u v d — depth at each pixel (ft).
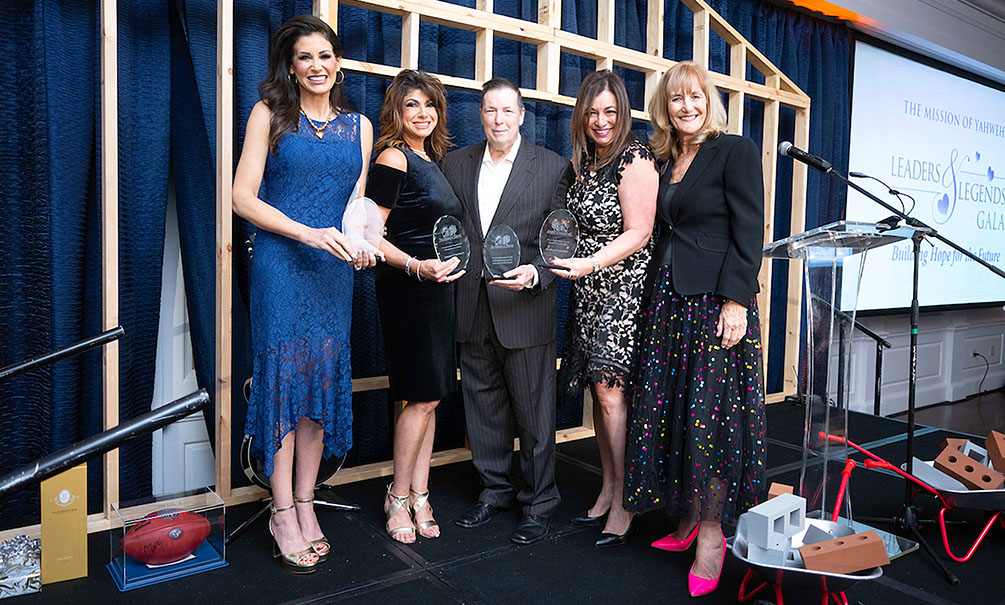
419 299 7.29
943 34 18.33
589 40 11.26
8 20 7.64
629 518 7.68
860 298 17.12
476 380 8.20
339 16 9.86
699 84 6.66
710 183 6.57
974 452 8.50
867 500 9.18
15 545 6.73
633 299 7.28
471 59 11.12
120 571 6.62
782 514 5.95
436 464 10.52
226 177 8.30
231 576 6.81
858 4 16.08
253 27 8.86
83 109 8.04
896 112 17.87
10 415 7.99
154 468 9.18
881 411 18.29
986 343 21.54
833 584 5.55
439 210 7.20
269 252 6.71
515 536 7.67
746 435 6.48
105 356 7.80
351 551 7.42
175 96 8.75
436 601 6.39
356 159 6.98
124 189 8.26
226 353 8.48
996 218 21.33
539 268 7.55
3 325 7.89
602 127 7.18
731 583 6.80
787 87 14.60
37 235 7.94
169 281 9.24
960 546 7.82
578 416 12.82
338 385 7.09
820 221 16.06
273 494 7.07
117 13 7.93
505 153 7.54
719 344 6.49
